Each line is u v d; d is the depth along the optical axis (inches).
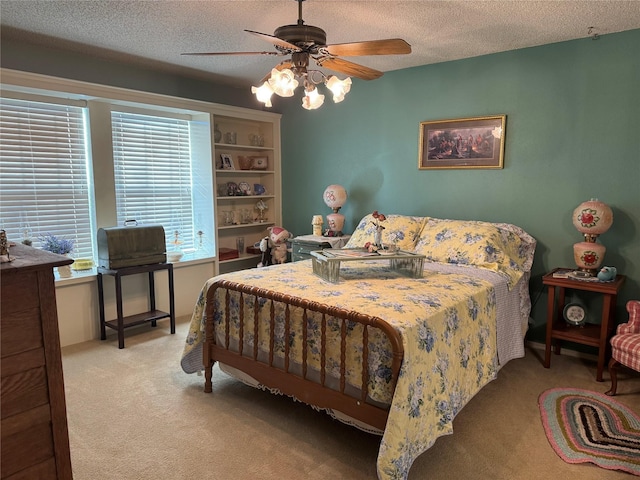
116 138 151.8
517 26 110.1
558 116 124.3
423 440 71.5
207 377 103.3
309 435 86.4
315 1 94.7
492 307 101.0
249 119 181.5
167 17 104.1
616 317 120.6
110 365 118.7
